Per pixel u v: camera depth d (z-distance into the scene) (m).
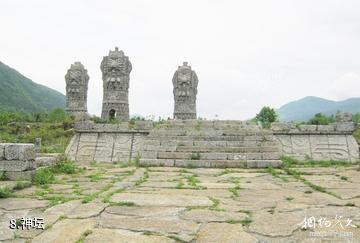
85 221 6.42
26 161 10.76
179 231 5.80
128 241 5.32
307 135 19.78
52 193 9.27
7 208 7.48
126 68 32.81
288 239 5.40
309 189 10.03
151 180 11.92
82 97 35.47
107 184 10.95
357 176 12.66
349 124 19.55
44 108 91.06
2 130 27.44
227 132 19.19
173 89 34.00
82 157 20.06
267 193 9.30
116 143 20.44
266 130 20.05
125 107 32.56
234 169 15.18
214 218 6.60
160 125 21.31
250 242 5.25
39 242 5.32
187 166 16.05
